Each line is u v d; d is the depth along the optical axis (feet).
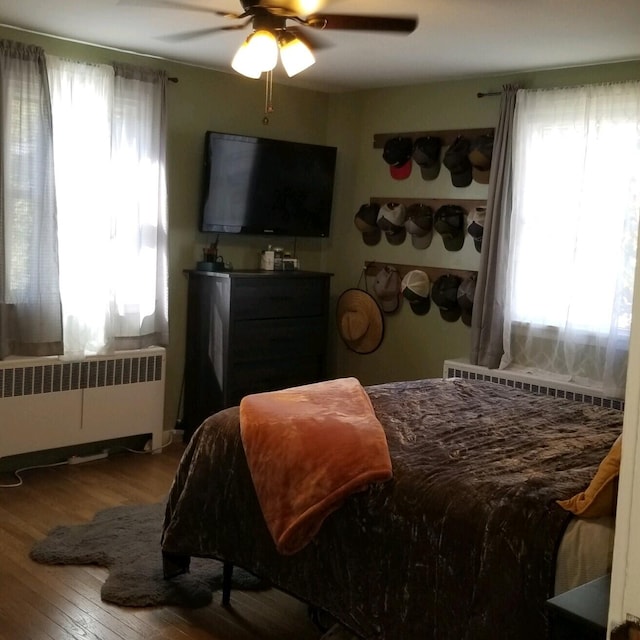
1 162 13.00
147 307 15.42
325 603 8.34
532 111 14.74
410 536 7.61
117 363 14.90
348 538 8.13
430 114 16.81
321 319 17.35
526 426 9.99
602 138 13.82
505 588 6.81
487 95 15.72
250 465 8.87
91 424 14.65
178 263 16.34
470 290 15.80
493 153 15.12
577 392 13.92
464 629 7.10
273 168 16.84
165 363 15.79
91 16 12.34
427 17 11.37
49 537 11.35
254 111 17.16
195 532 9.71
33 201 13.44
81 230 14.25
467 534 7.20
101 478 14.21
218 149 15.98
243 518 9.23
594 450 9.02
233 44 13.93
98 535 11.48
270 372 16.52
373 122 17.90
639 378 2.53
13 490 13.41
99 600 9.73
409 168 17.19
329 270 18.85
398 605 7.64
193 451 9.96
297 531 8.18
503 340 15.12
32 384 13.76
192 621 9.41
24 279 13.55
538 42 12.66
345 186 18.44
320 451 8.45
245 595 10.18
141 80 14.85
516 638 6.68
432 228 16.79
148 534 11.62
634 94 13.44
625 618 2.57
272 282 16.20
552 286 14.66
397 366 17.67
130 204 14.89
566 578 6.54
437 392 11.69
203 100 16.28
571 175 14.30
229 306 15.51
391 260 17.67
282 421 8.95
